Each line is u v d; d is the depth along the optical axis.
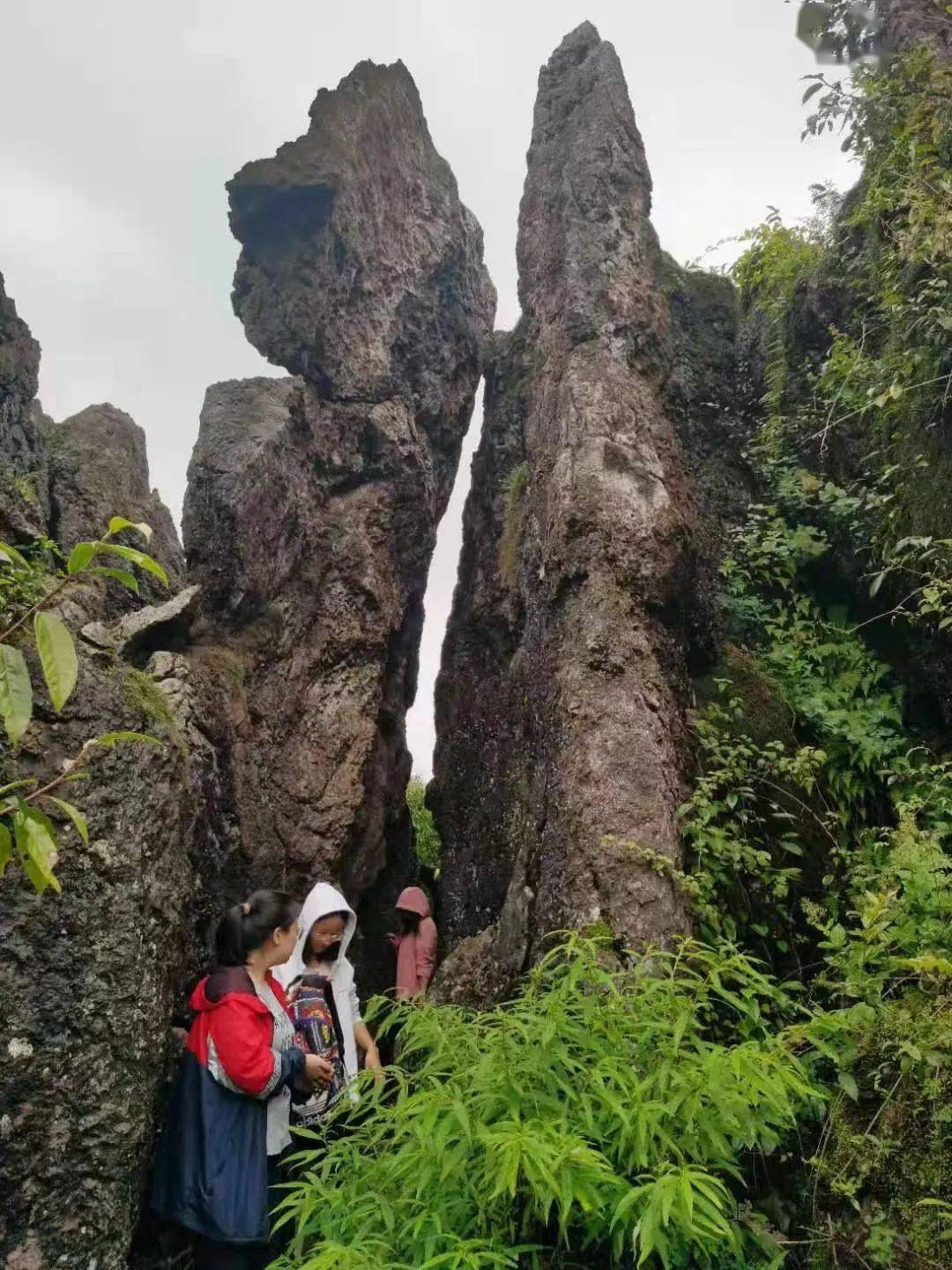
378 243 7.84
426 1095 2.71
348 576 7.14
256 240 7.33
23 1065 3.48
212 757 5.34
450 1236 2.48
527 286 7.87
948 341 5.18
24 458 5.75
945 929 3.73
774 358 7.20
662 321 7.14
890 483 5.98
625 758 4.94
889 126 6.09
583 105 7.91
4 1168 3.35
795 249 7.41
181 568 6.69
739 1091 2.81
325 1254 2.38
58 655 2.20
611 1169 2.53
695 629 5.91
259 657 6.38
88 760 4.03
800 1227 3.53
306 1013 4.25
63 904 3.76
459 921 6.66
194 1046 3.71
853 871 4.84
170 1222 3.94
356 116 7.71
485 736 7.22
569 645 5.49
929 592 5.03
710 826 4.95
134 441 6.67
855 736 5.47
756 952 4.73
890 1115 3.38
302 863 6.15
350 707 6.82
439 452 8.30
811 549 6.35
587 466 5.96
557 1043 2.92
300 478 6.99
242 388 6.95
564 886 4.71
